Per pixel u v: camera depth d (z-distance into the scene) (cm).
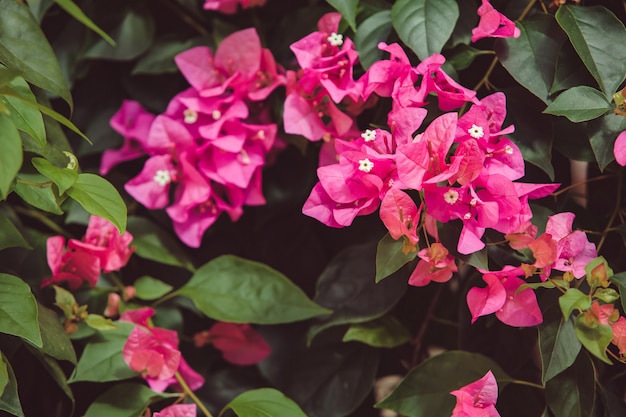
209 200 83
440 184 73
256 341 85
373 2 78
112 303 80
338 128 78
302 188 84
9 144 63
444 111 75
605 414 75
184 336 86
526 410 78
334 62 78
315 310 79
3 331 69
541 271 72
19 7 74
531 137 75
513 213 72
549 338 72
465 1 76
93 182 71
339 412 81
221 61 81
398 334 81
